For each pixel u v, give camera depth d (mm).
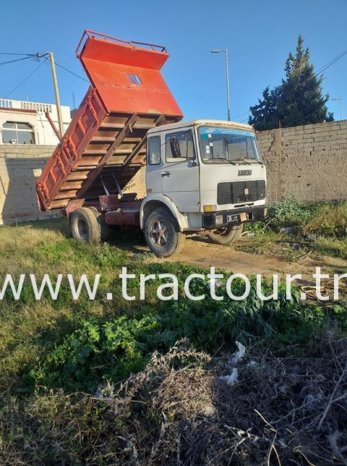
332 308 4562
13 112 24297
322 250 7516
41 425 2781
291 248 7941
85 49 7488
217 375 3102
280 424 2559
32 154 15109
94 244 9031
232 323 3988
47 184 9688
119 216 8562
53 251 8391
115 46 7781
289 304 4449
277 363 3203
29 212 15016
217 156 6883
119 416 2760
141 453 2502
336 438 2361
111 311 4867
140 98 8211
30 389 3398
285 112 33312
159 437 2535
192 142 6703
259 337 3805
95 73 7680
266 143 11844
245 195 7152
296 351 3508
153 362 3242
